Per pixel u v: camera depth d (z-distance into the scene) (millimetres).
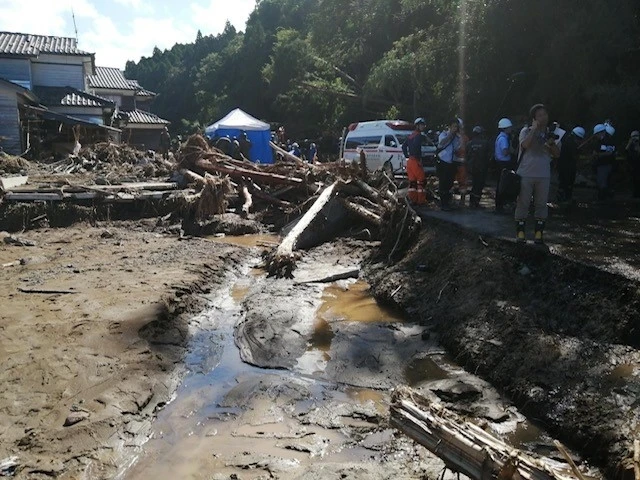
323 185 14625
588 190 13781
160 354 6477
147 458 4621
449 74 19594
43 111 25562
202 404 5520
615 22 14234
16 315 7246
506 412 5152
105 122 30188
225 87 58219
